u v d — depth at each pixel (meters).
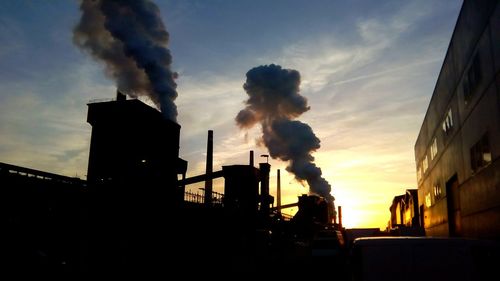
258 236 41.81
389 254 6.58
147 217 27.62
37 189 21.36
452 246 6.39
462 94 18.61
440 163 26.41
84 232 22.95
